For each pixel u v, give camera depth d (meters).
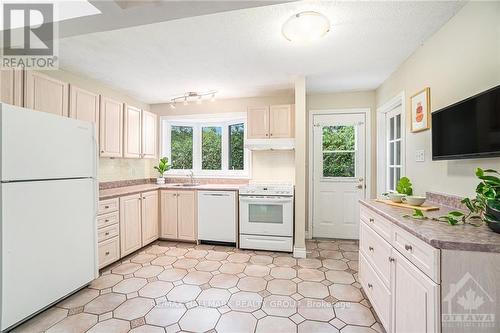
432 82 1.94
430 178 1.99
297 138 2.89
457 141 1.52
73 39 1.99
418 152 2.18
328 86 3.26
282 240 3.08
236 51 2.22
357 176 3.51
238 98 3.85
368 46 2.12
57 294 1.92
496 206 1.11
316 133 3.62
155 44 2.08
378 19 1.71
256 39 2.00
